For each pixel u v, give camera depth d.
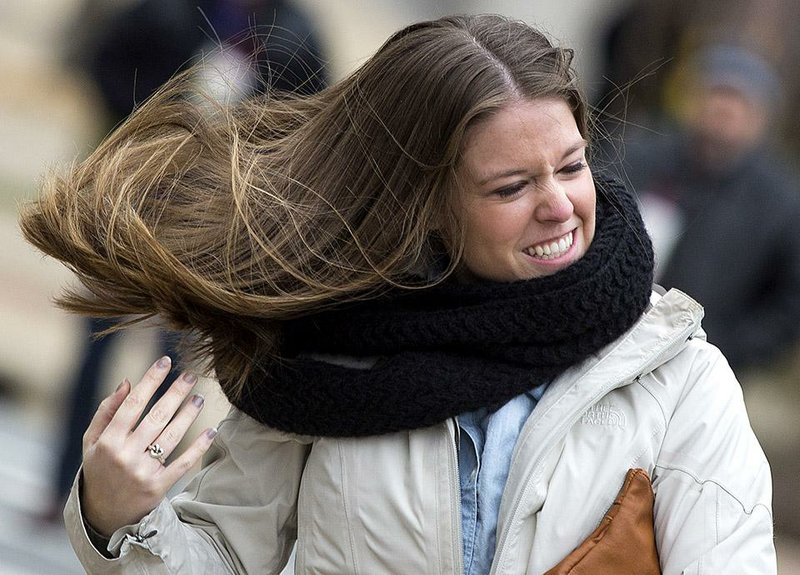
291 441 10.30
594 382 9.51
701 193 18.81
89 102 20.78
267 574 10.47
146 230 10.00
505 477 9.63
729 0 21.94
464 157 9.45
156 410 9.72
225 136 10.80
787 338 18.91
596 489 9.45
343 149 10.06
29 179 33.91
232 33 19.80
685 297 9.61
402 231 9.81
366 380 9.74
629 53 22.11
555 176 9.45
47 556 20.70
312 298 9.97
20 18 41.41
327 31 20.70
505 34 9.62
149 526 9.72
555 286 9.51
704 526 9.38
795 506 24.05
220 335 10.33
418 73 9.62
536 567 9.40
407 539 9.66
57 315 29.89
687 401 9.71
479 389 9.59
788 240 18.73
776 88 19.06
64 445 21.33
